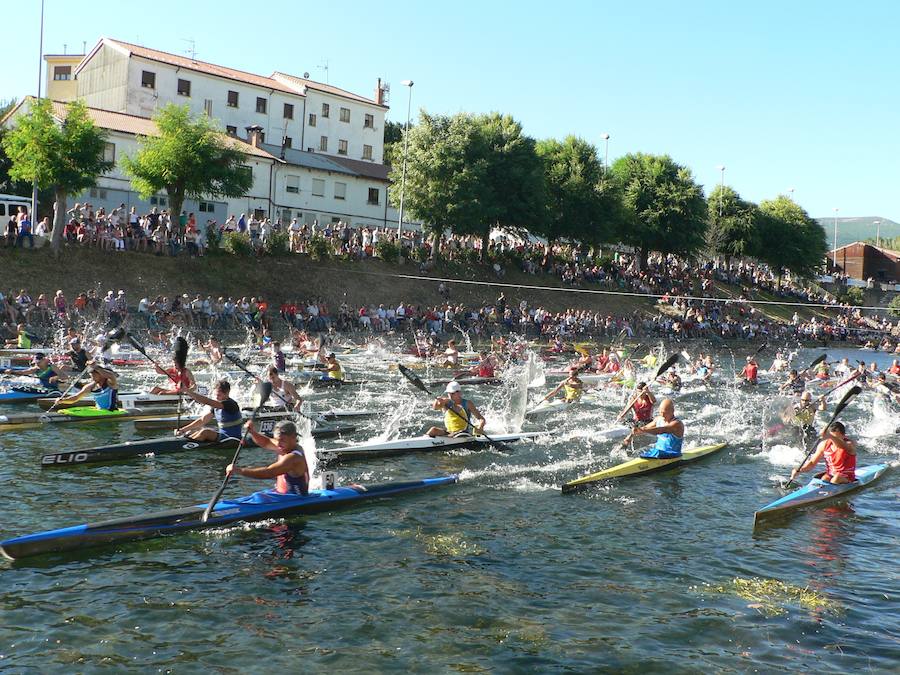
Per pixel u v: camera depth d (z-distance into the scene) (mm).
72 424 16906
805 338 67250
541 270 59938
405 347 39344
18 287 34500
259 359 30625
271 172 58281
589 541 10797
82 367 22719
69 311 33781
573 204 62875
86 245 38438
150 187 41375
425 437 16547
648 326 56062
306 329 40125
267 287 42938
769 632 8094
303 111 71000
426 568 9578
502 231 66312
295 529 10844
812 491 13078
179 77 62250
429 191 52844
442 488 13336
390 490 12656
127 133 49844
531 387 27562
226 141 50469
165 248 41062
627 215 67062
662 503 12875
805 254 87062
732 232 81812
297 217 61250
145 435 16188
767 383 32375
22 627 7633
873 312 90312
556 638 7820
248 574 9188
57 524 10461
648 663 7371
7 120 52219
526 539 10797
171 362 28266
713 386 30562
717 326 61438
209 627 7805
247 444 15828
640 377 28859
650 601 8781
